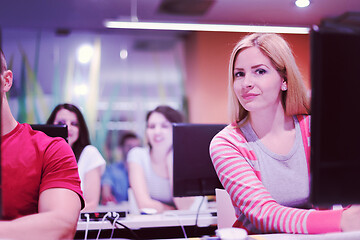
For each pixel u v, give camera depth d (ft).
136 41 18.37
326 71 2.61
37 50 17.46
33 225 3.04
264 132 4.57
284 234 3.26
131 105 18.97
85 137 7.54
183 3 11.01
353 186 2.69
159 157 8.96
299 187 4.44
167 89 19.13
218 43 17.02
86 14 13.29
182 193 5.06
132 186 8.93
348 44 2.62
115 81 18.84
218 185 5.16
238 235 2.88
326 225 3.15
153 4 11.38
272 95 4.42
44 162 3.81
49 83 17.74
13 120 3.93
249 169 4.13
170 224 5.20
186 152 5.07
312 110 2.67
